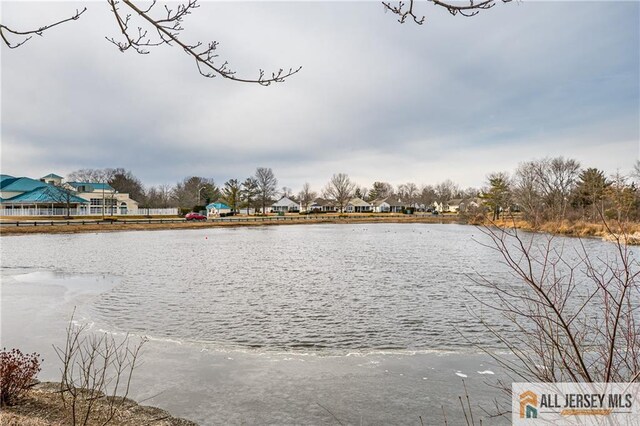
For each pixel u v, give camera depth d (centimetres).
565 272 1538
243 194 10794
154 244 3884
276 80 348
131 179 12050
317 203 13338
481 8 284
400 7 320
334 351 1003
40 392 700
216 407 700
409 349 1018
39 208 6981
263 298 1591
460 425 644
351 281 1961
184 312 1377
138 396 736
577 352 316
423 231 6169
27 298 1573
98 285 1859
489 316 1302
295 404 716
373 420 663
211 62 340
